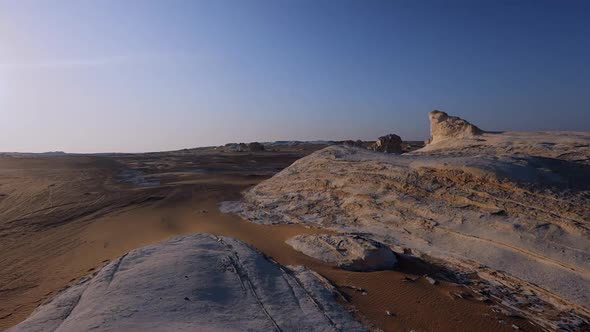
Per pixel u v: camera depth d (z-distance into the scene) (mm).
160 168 54031
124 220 23203
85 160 69625
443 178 17609
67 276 14031
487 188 15953
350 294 10891
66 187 37188
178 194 30375
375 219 17641
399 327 9203
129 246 17312
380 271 12922
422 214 16500
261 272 11320
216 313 8812
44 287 13133
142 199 29516
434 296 11031
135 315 8352
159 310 8672
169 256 12156
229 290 10086
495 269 12336
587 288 10727
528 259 12414
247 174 44188
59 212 26750
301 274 11906
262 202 24250
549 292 10867
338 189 21297
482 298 10922
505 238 13492
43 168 55656
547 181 15711
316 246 14883
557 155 20094
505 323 9680
